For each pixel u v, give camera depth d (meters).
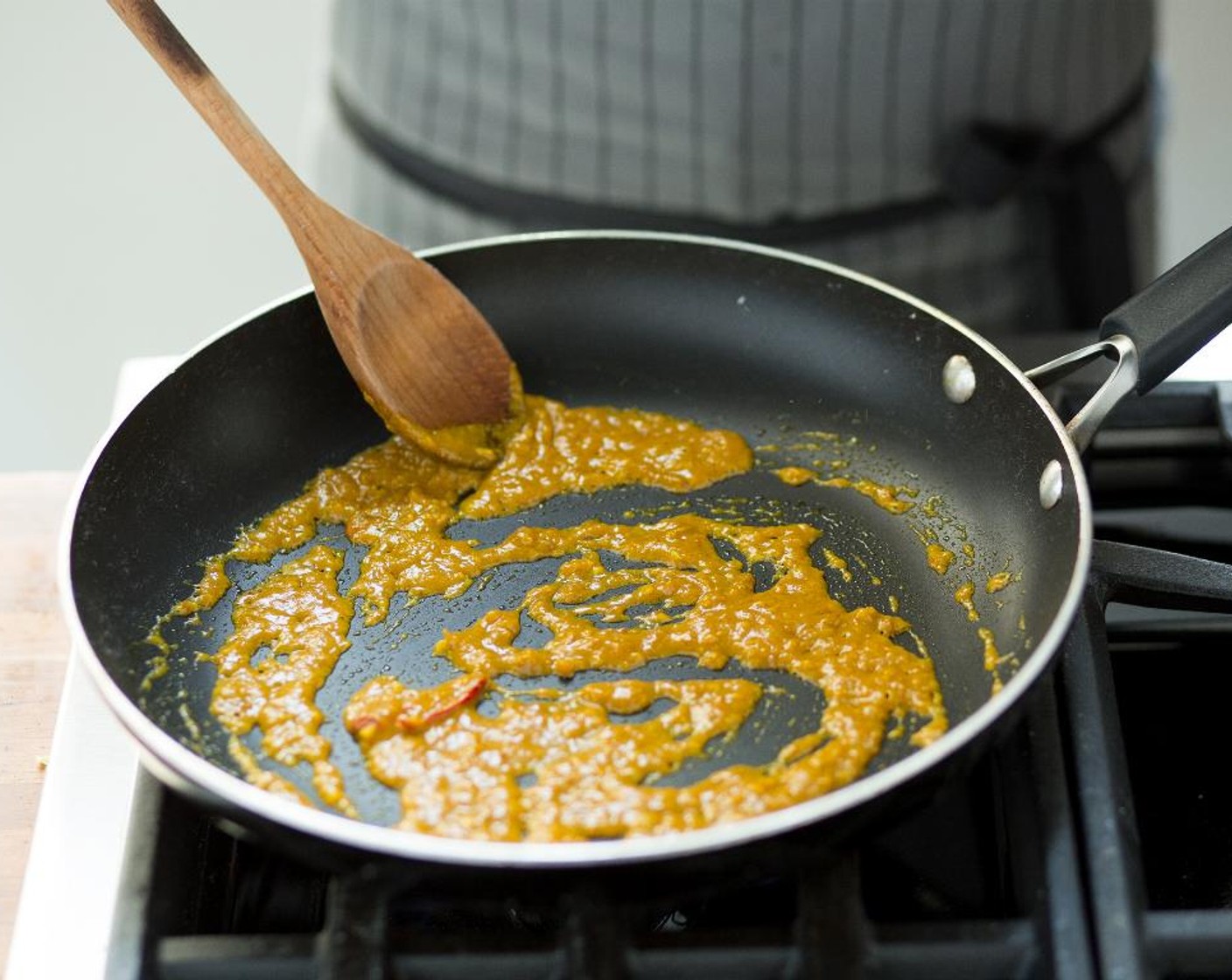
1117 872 0.66
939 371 0.81
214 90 0.77
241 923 0.69
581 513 0.81
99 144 1.34
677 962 0.64
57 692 0.75
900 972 0.64
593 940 0.64
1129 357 0.73
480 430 0.84
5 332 1.31
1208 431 0.80
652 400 0.85
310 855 0.65
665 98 0.97
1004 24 0.93
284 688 0.74
